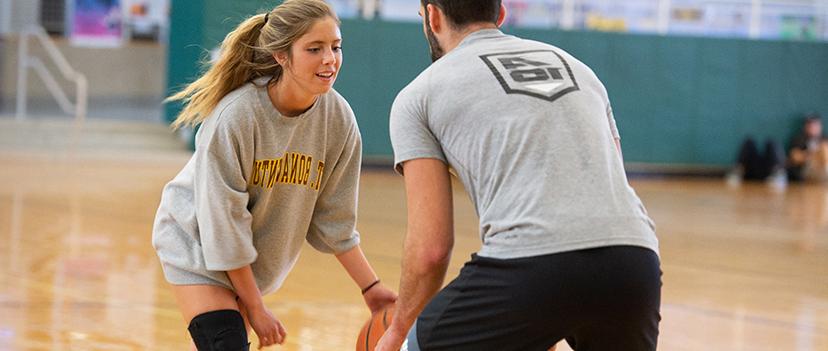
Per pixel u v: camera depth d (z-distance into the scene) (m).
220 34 14.59
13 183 11.59
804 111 18.14
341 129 3.57
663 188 15.70
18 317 5.36
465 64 2.93
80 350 4.78
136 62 20.03
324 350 4.95
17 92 19.28
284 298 6.12
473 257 2.84
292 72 3.31
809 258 8.91
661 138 17.27
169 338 5.05
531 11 16.70
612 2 17.12
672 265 8.15
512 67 2.91
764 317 6.21
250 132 3.35
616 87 16.92
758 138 17.91
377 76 15.80
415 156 2.90
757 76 17.78
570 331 2.78
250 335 5.14
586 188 2.76
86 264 6.95
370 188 13.46
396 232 9.29
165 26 20.17
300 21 3.27
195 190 3.42
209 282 3.46
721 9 17.75
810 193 15.91
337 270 7.15
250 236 3.44
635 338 2.80
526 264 2.70
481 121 2.83
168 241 3.51
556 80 2.90
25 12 19.70
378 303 3.80
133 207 10.08
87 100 19.59
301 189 3.55
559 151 2.78
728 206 13.36
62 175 12.70
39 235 8.09
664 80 17.19
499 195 2.79
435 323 2.84
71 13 19.75
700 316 6.16
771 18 18.19
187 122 3.57
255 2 14.62
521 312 2.71
